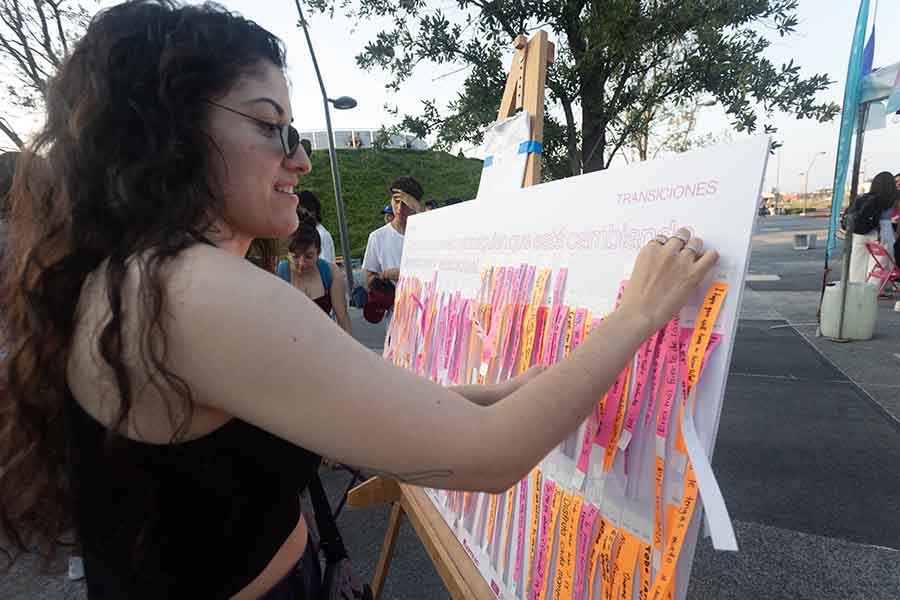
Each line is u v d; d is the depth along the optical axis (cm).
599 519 81
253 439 63
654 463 72
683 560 65
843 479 260
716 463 283
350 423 53
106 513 63
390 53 379
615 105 335
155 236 58
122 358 55
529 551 97
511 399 61
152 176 60
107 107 62
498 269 124
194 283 53
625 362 66
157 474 60
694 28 297
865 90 448
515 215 121
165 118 62
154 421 58
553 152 367
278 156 71
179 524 62
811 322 586
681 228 74
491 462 57
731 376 414
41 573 88
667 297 69
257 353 52
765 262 1135
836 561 204
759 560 207
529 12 333
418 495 147
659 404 72
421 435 55
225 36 65
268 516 70
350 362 54
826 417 330
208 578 67
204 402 56
